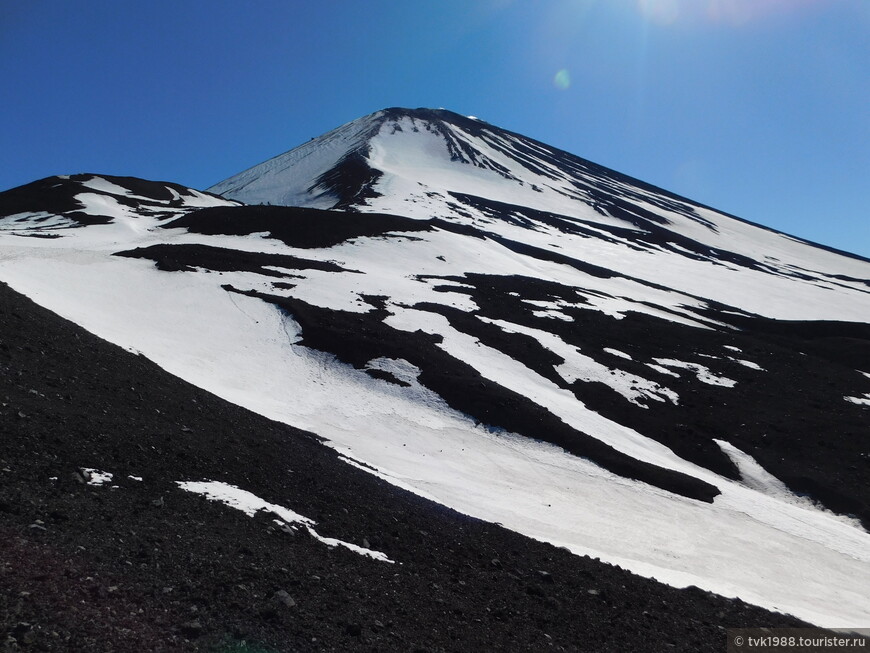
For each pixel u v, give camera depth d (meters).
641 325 63.34
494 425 35.38
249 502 13.29
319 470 19.67
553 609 13.34
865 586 24.36
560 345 52.69
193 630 7.41
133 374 22.20
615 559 20.41
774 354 60.22
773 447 40.31
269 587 9.34
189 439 16.88
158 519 10.54
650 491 30.53
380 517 16.55
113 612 7.22
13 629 6.16
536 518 24.97
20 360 17.30
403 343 44.47
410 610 10.59
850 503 33.94
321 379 38.62
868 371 64.69
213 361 37.69
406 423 34.22
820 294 106.19
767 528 28.42
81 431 13.62
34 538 8.26
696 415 43.81
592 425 38.09
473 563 15.25
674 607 16.09
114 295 44.94
